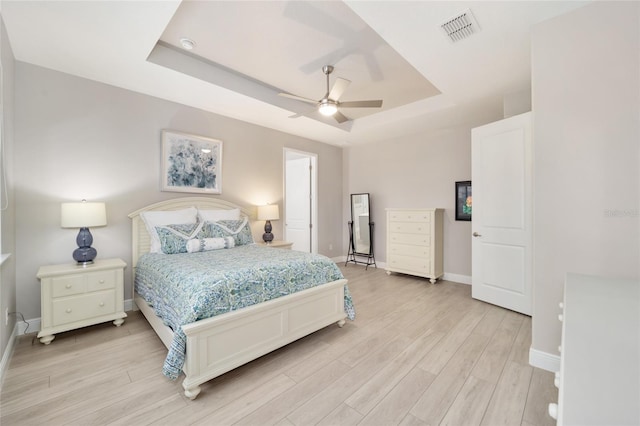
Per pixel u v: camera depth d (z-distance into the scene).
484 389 1.88
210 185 3.98
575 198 1.90
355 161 6.04
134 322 2.92
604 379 0.54
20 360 2.19
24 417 1.61
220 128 4.10
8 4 1.88
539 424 1.57
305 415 1.65
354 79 3.45
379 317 3.10
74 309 2.58
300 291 2.48
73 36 2.25
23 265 2.65
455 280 4.59
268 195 4.73
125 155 3.25
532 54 2.05
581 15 1.87
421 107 4.04
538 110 2.02
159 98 3.50
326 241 5.89
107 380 1.96
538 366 2.10
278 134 4.90
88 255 2.76
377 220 5.64
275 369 2.11
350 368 2.12
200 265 2.44
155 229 3.20
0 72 2.04
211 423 1.59
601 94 1.80
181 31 2.53
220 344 1.93
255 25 2.45
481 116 4.10
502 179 3.27
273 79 3.47
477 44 2.33
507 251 3.26
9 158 2.37
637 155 1.71
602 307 0.96
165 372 1.75
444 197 4.71
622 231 1.76
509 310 3.28
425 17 2.01
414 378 2.00
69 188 2.89
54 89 2.80
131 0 1.86
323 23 2.43
